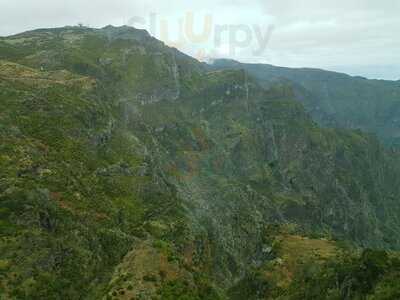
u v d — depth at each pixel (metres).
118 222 168.50
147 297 97.88
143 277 102.75
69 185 163.12
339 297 117.44
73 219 147.25
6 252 120.38
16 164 155.38
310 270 149.25
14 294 112.12
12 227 127.44
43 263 123.88
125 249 149.12
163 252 113.38
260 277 164.75
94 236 146.88
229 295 171.75
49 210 142.00
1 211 130.62
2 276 114.31
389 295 101.88
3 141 164.62
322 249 179.25
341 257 150.88
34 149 169.25
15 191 139.25
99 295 108.75
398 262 114.81
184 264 113.62
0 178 144.38
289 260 170.50
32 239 126.75
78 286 125.44
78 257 133.88
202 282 111.06
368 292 109.88
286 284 155.12
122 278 103.38
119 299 97.12
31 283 117.00
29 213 133.00
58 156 175.75
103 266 138.62
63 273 126.62
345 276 122.06
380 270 113.00
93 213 160.00
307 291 135.38
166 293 99.94
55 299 117.44
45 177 158.12
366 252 122.81
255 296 160.75
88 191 170.88
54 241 131.25
